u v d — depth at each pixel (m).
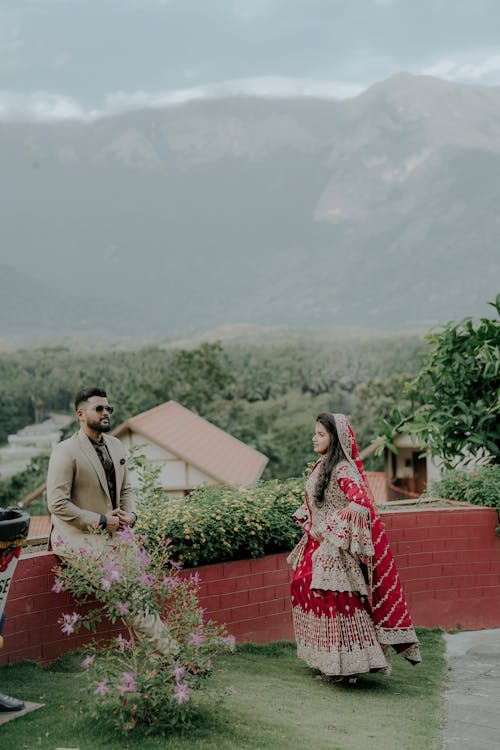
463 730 4.54
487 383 8.68
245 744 3.84
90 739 3.76
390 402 67.56
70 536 5.03
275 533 6.57
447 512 7.60
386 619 5.37
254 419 73.75
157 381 70.62
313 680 5.44
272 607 6.53
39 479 54.53
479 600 7.64
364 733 4.29
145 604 4.29
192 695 4.38
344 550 5.33
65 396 86.00
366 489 5.38
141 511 6.34
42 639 5.09
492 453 8.79
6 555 3.93
